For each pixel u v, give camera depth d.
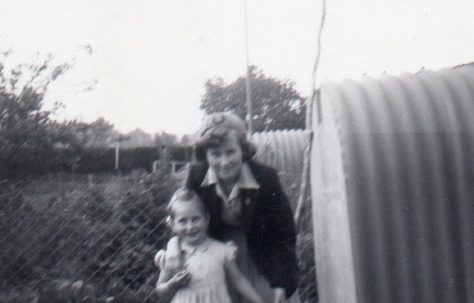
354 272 3.84
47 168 7.28
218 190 3.80
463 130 4.00
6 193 5.92
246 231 3.86
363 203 3.87
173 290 3.85
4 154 7.08
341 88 4.19
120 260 5.94
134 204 6.03
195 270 3.82
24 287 5.83
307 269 5.86
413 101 4.08
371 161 3.90
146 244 6.04
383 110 4.01
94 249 5.94
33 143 7.21
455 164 3.96
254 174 3.81
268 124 26.20
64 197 6.01
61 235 5.95
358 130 3.94
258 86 24.92
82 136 7.62
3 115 7.25
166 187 6.10
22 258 5.87
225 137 3.73
